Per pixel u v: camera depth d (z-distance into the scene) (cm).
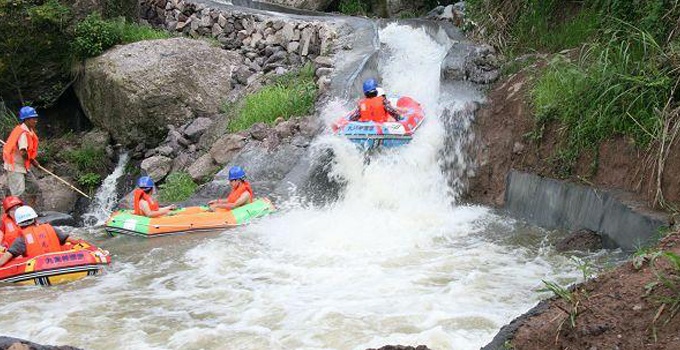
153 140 1505
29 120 1159
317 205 1117
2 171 1391
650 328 465
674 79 886
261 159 1241
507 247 909
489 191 1107
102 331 698
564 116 1005
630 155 896
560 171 988
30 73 1548
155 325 709
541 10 1312
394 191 1098
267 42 1622
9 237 873
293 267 869
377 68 1448
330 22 1628
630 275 526
